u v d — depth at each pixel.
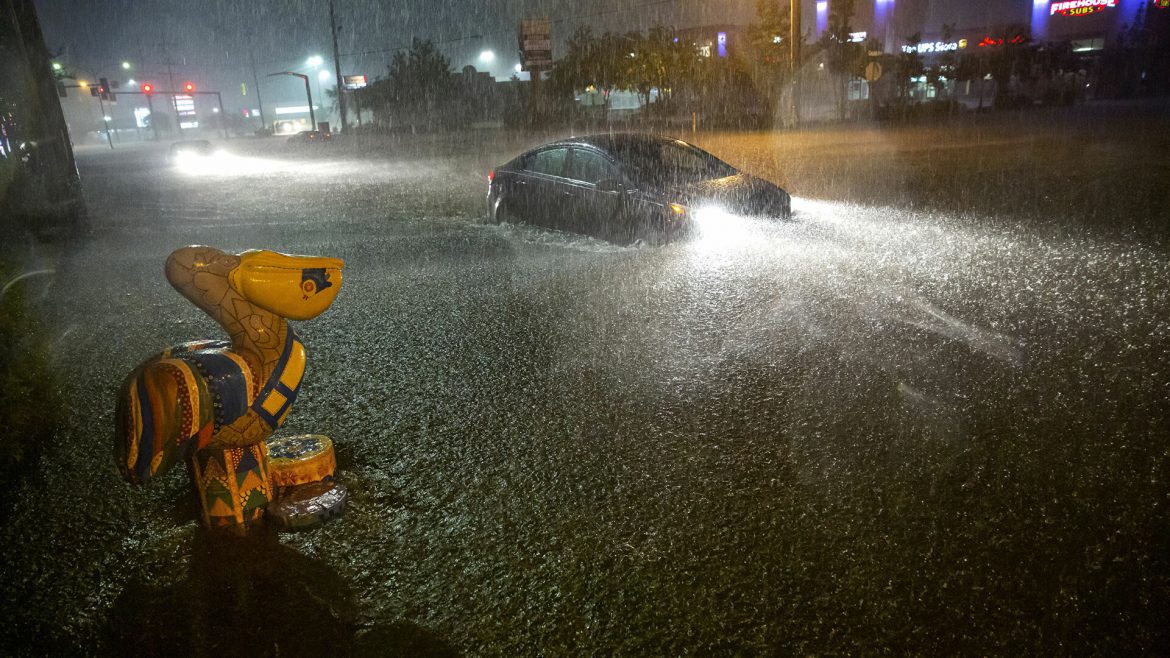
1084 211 9.28
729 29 56.81
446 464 3.37
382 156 29.58
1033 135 22.20
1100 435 3.43
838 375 4.28
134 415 2.25
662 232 7.62
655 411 3.88
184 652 2.24
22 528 2.94
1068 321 5.08
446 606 2.42
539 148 9.40
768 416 3.77
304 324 5.70
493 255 8.02
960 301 5.65
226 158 35.38
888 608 2.35
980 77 48.28
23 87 9.34
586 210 8.42
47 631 2.35
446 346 5.06
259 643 2.27
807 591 2.44
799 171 15.55
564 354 4.81
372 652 2.22
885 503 2.94
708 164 8.74
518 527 2.85
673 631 2.28
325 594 2.48
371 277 7.21
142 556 2.73
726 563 2.59
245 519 2.87
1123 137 19.89
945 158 16.80
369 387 4.37
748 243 7.86
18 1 9.51
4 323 3.59
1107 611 2.31
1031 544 2.64
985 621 2.28
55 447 3.68
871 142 23.17
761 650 2.19
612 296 6.12
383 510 2.99
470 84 61.75
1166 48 52.81
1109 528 2.72
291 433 3.74
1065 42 48.34
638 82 45.94
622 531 2.80
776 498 3.00
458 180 17.75
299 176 21.42
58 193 10.08
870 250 7.46
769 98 41.47
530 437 3.62
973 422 3.62
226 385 2.45
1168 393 3.84
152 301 6.64
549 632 2.29
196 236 10.36
